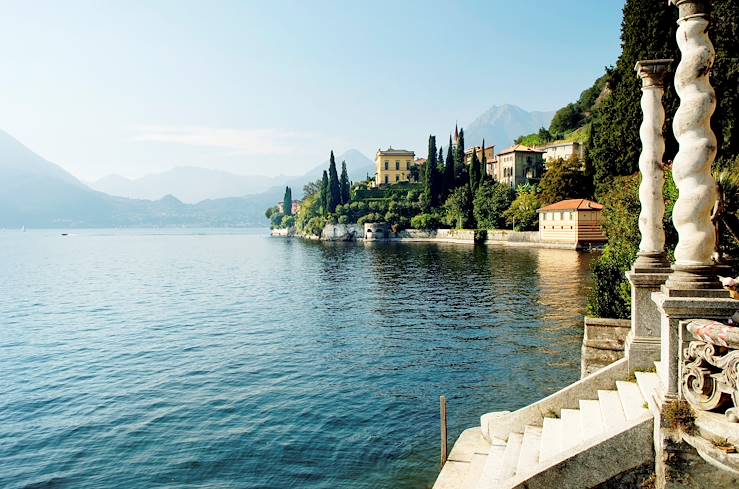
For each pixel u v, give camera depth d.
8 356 29.17
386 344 30.31
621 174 42.53
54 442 17.41
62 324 39.25
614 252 23.36
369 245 147.25
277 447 16.59
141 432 18.08
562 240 95.19
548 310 38.59
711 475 6.22
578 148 132.88
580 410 9.67
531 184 135.50
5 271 89.62
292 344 31.11
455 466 11.30
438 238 145.25
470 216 135.50
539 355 26.33
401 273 70.75
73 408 20.58
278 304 47.72
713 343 5.91
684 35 6.70
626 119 41.03
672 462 6.39
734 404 5.71
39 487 14.58
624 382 9.59
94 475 15.16
